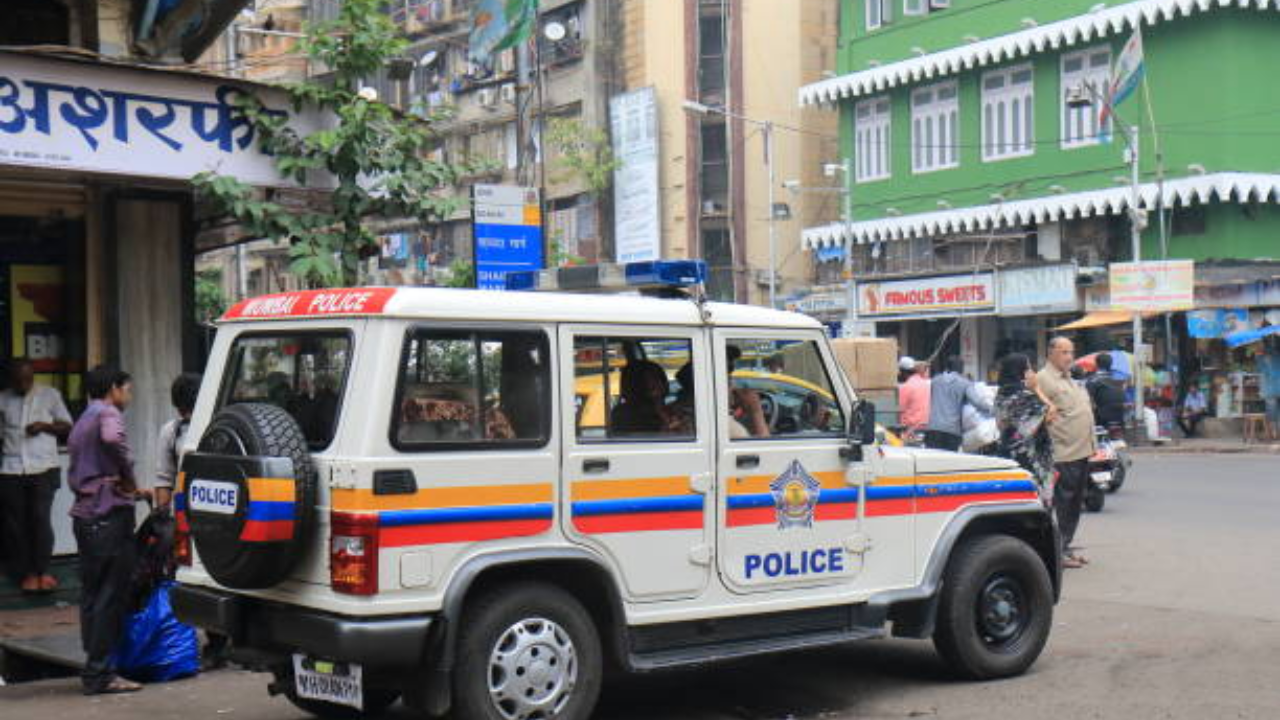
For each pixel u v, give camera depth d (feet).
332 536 17.76
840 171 119.24
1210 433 91.45
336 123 31.58
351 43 31.19
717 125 135.03
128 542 24.57
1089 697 22.35
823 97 117.80
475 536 18.35
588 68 135.85
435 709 18.01
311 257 29.99
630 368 20.31
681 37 133.28
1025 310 99.91
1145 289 85.40
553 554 18.90
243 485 17.88
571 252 137.18
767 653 20.95
